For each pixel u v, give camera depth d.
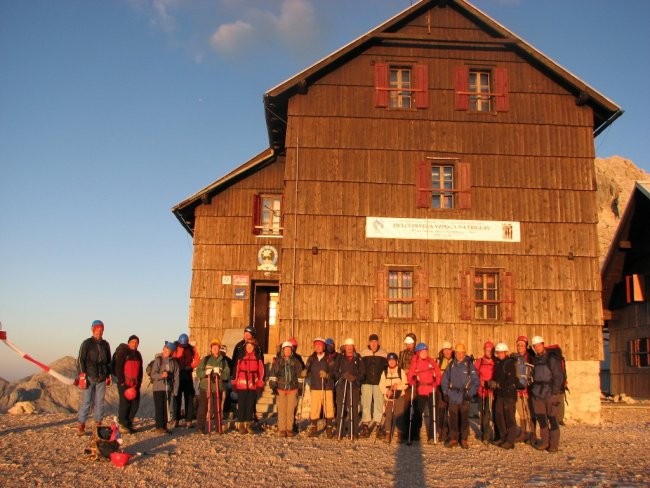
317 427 13.65
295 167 17.62
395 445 11.92
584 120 18.30
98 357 11.80
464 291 17.27
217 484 8.31
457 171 17.80
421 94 18.09
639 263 25.66
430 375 12.22
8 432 12.02
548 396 11.57
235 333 20.75
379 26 18.08
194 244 21.41
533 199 17.80
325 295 17.09
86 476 8.60
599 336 17.27
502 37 18.31
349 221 17.45
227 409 14.77
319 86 18.08
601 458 10.77
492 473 9.28
